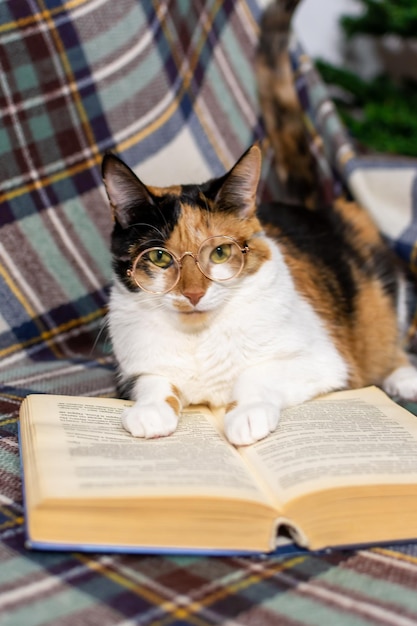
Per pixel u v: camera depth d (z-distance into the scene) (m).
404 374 1.47
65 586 0.78
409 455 0.97
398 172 1.81
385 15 2.66
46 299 1.63
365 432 1.05
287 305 1.22
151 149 1.73
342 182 1.89
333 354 1.28
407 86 2.84
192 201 1.18
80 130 1.67
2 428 1.20
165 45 1.77
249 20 1.90
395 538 0.88
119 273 1.20
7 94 1.59
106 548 0.81
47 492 0.80
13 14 1.59
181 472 0.89
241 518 0.83
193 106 1.79
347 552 0.87
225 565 0.83
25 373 1.51
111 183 1.17
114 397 1.32
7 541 0.87
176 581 0.80
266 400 1.11
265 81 1.88
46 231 1.63
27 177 1.61
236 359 1.19
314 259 1.48
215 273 1.15
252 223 1.22
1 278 1.58
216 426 1.14
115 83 1.71
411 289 1.75
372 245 1.67
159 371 1.21
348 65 3.15
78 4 1.67
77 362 1.59
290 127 1.87
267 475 0.92
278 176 1.90
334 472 0.90
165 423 1.05
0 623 0.72
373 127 2.67
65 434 0.99
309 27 3.09
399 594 0.78
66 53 1.66
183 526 0.82
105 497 0.80
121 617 0.73
